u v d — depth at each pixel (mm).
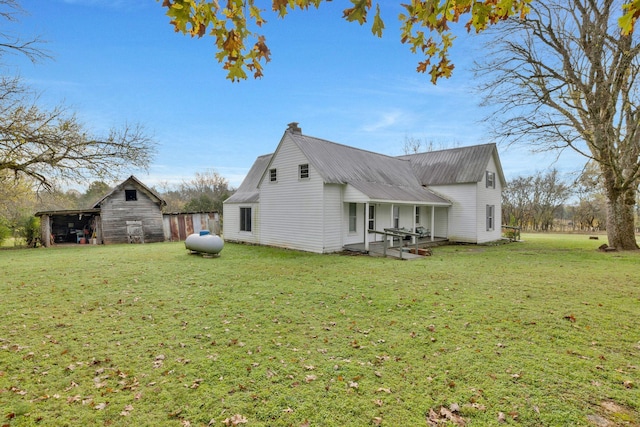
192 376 3771
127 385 3586
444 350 4336
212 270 10055
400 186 16891
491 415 3008
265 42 2480
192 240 13461
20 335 4953
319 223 13789
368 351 4359
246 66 2506
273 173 16219
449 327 5133
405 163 21094
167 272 9742
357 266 10648
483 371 3773
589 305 6145
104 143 17312
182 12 2084
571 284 7852
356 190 13758
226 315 5852
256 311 6066
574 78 14055
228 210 19594
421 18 2340
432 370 3824
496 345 4457
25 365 4027
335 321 5516
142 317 5762
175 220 23391
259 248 15820
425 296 6887
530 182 42094
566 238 24219
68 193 33344
